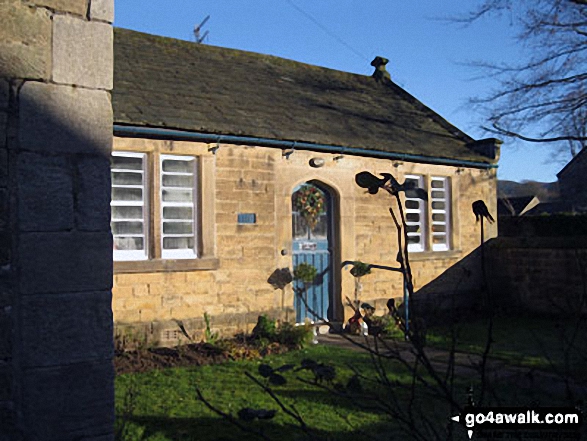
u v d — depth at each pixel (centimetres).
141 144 922
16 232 359
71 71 375
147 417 584
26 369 351
